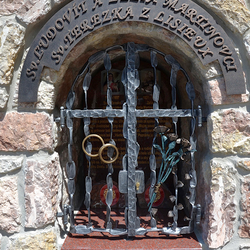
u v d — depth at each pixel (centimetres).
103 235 180
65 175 195
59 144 178
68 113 169
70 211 173
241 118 156
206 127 168
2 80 150
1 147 156
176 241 171
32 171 156
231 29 156
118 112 170
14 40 150
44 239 158
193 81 183
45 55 153
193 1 154
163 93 239
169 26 150
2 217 156
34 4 152
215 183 159
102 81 239
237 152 158
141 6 149
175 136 170
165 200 232
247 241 162
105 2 149
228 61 152
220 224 160
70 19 151
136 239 174
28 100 153
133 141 169
